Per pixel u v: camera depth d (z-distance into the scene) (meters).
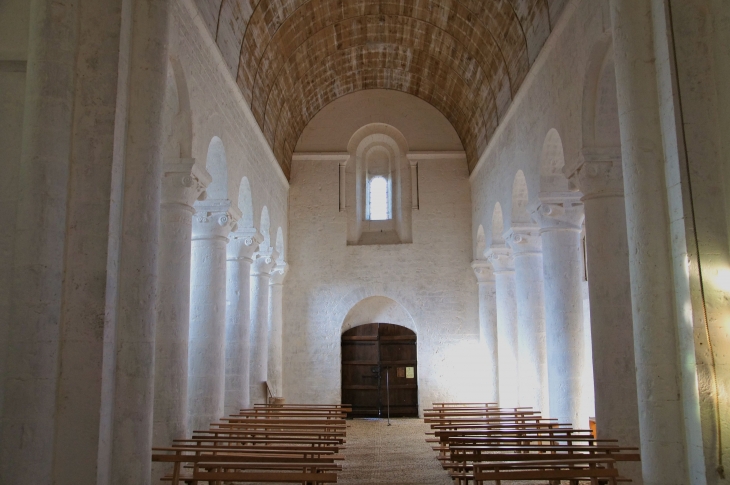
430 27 19.17
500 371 19.44
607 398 10.27
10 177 7.50
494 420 13.34
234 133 14.52
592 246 10.71
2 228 7.41
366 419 22.22
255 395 18.75
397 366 23.08
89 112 7.52
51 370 6.97
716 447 6.61
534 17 13.98
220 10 12.84
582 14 11.02
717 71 7.14
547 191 13.48
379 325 23.38
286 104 20.67
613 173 10.73
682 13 7.26
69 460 6.96
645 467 7.14
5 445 6.73
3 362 7.19
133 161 7.88
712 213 6.96
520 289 16.28
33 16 7.41
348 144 23.94
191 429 12.65
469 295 22.91
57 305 7.10
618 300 10.41
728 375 6.71
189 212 11.11
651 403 7.10
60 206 7.22
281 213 22.02
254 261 19.17
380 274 23.12
